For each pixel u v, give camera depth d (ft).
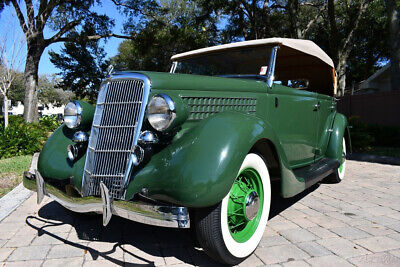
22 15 49.98
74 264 7.73
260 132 7.72
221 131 7.16
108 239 9.27
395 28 36.88
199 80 8.70
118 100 7.91
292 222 10.56
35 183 9.29
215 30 74.28
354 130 29.91
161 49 66.69
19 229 10.02
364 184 16.08
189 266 7.64
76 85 88.84
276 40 11.00
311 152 13.71
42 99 185.06
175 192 6.57
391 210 11.82
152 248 8.66
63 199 8.27
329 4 50.03
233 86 9.39
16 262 7.81
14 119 53.06
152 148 7.50
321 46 82.69
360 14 51.19
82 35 56.24
